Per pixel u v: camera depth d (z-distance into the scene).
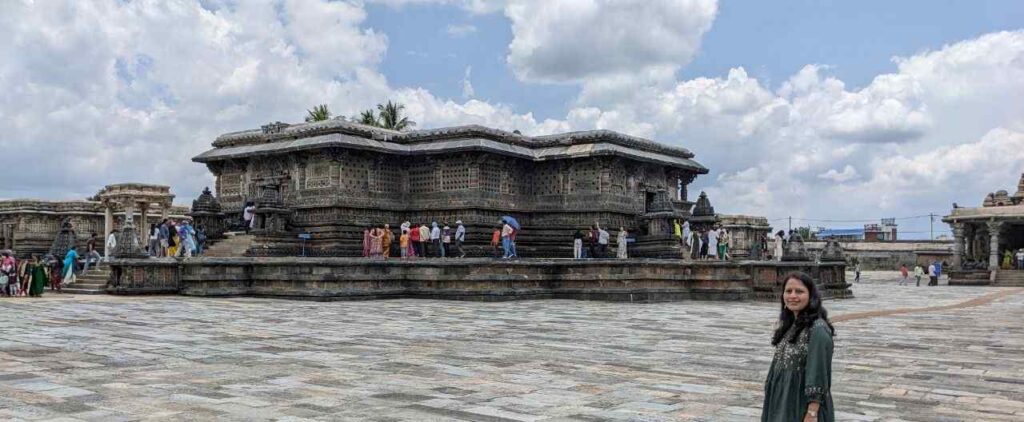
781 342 6.36
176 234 35.44
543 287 31.58
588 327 20.33
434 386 11.38
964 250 67.94
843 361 14.67
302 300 28.47
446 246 39.94
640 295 30.75
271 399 10.22
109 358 13.66
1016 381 12.47
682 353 15.38
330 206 41.19
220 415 9.19
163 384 11.19
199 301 27.11
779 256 45.75
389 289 30.19
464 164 42.69
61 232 39.31
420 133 44.28
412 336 17.80
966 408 10.37
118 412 9.27
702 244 45.12
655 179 48.72
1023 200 72.00
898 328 21.47
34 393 10.41
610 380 12.11
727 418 9.49
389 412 9.55
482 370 12.94
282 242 37.88
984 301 36.94
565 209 44.62
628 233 44.97
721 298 32.34
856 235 104.69
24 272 29.45
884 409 10.27
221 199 47.28
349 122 43.91
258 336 17.25
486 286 30.02
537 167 45.88
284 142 43.56
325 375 12.19
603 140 44.53
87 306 24.41
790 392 6.10
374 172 43.28
